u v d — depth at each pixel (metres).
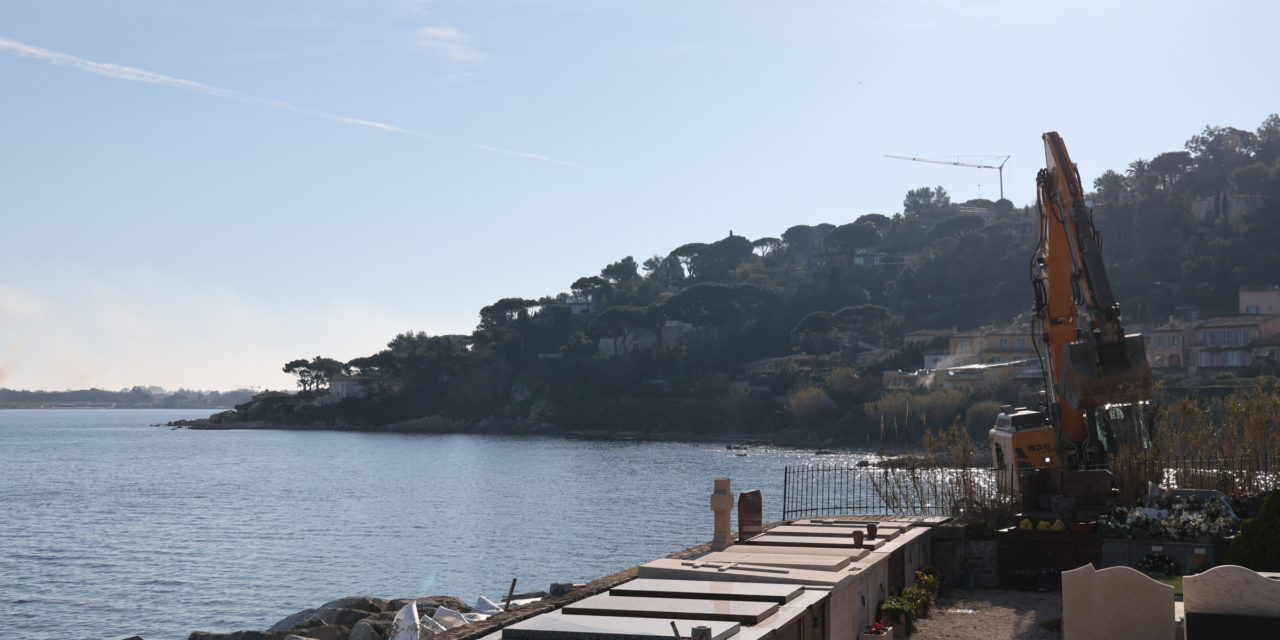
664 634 11.88
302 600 48.88
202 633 30.44
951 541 22.27
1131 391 23.09
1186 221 199.88
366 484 117.50
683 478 116.25
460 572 56.03
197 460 165.12
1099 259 23.95
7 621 44.28
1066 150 25.41
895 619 17.73
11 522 81.00
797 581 15.67
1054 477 22.98
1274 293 164.62
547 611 16.38
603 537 68.69
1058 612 19.27
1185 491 22.17
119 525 79.12
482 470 136.50
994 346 174.75
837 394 179.12
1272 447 24.33
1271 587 13.58
